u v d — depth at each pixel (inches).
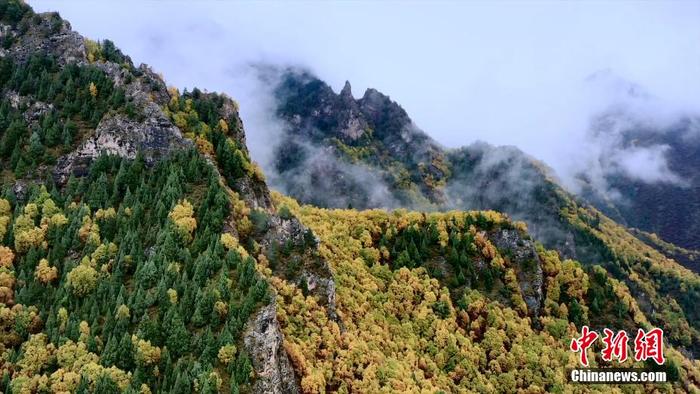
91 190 5792.3
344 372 5452.8
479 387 6633.9
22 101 6786.4
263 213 6077.8
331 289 5964.6
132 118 6417.3
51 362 4488.2
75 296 4958.2
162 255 5098.4
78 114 6633.9
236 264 5073.8
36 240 5393.7
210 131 6707.7
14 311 4813.0
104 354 4426.7
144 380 4303.6
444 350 6825.8
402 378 5871.1
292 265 5866.1
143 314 4709.6
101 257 5177.2
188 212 5447.8
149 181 5905.5
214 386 4202.8
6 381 4375.0
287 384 4650.6
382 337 6466.5
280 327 5167.3
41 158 6181.1
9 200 5762.8
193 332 4584.2
